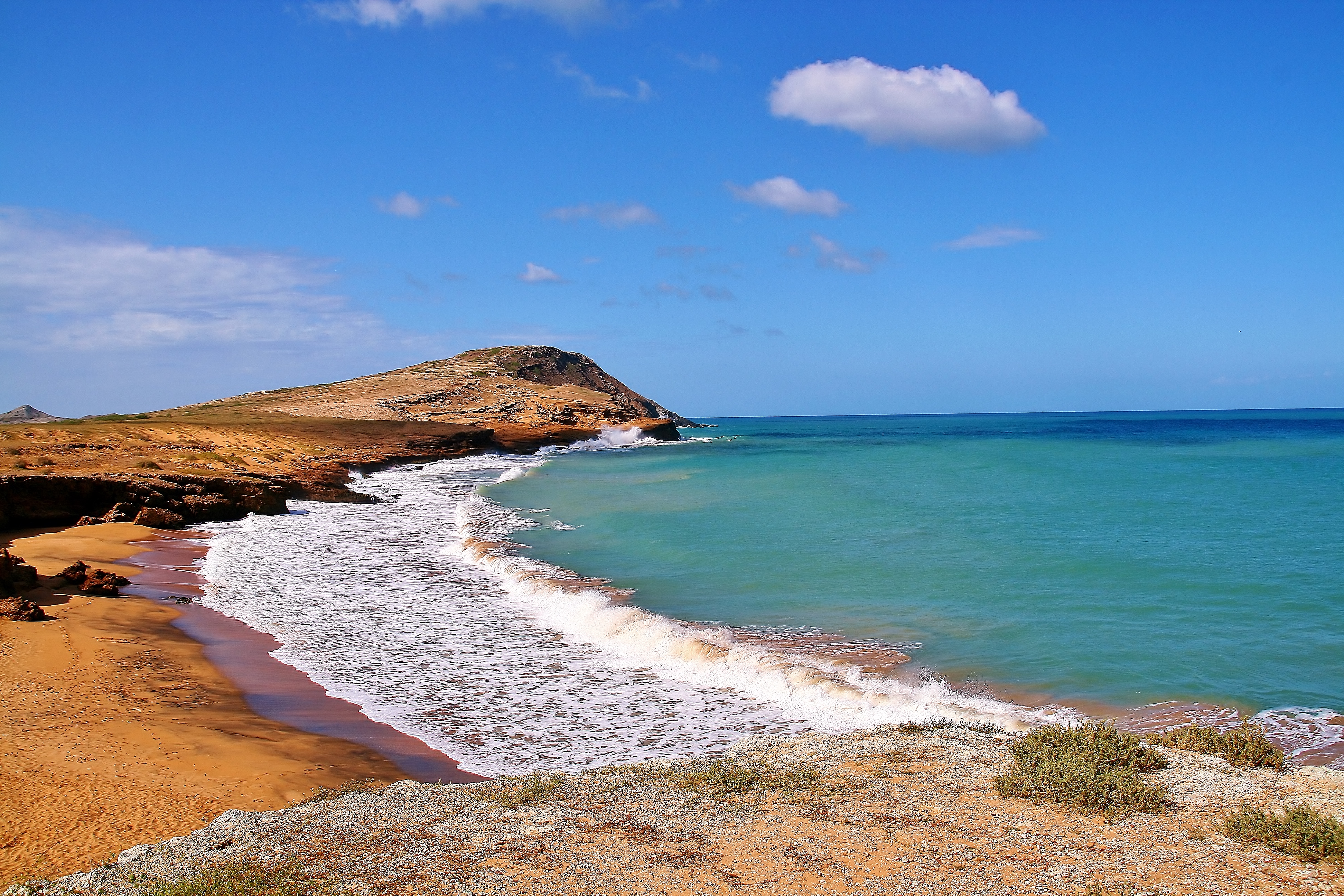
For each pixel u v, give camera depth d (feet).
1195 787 25.53
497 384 402.52
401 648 51.75
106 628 50.96
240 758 32.99
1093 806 23.94
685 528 95.25
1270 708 37.99
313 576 73.77
